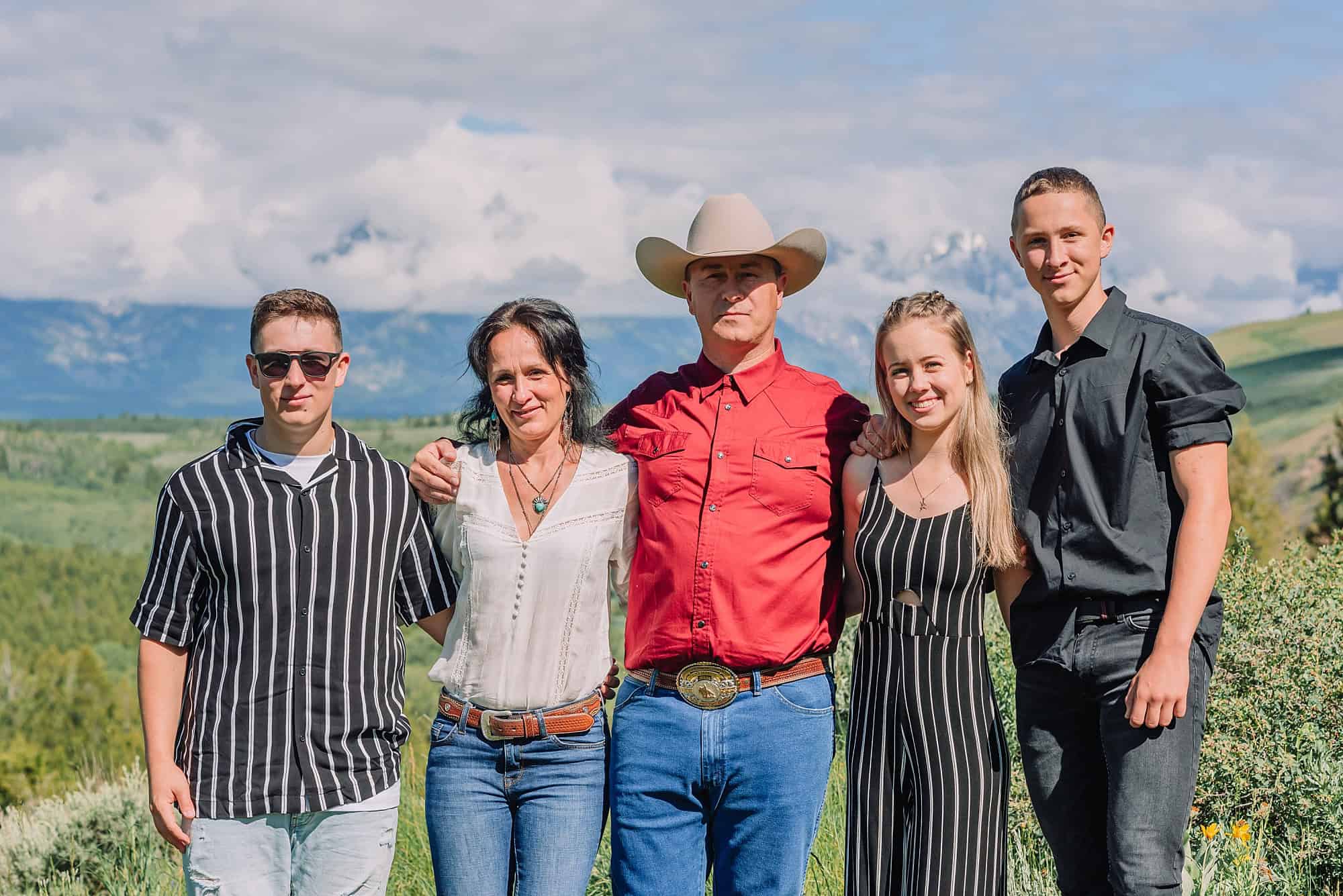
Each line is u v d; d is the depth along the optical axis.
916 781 3.40
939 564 3.38
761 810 3.48
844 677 6.37
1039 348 3.64
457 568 3.59
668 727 3.51
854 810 3.48
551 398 3.50
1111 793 3.35
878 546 3.44
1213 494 3.22
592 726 3.52
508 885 3.51
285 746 3.26
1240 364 114.44
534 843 3.45
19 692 55.53
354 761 3.32
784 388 3.71
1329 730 4.79
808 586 3.53
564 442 3.61
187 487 3.30
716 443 3.57
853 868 3.47
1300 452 70.75
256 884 3.29
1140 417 3.33
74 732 53.19
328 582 3.31
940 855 3.33
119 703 56.94
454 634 3.54
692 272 3.77
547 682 3.46
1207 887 3.99
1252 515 36.50
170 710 3.34
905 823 3.43
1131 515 3.33
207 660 3.31
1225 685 5.02
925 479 3.45
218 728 3.27
